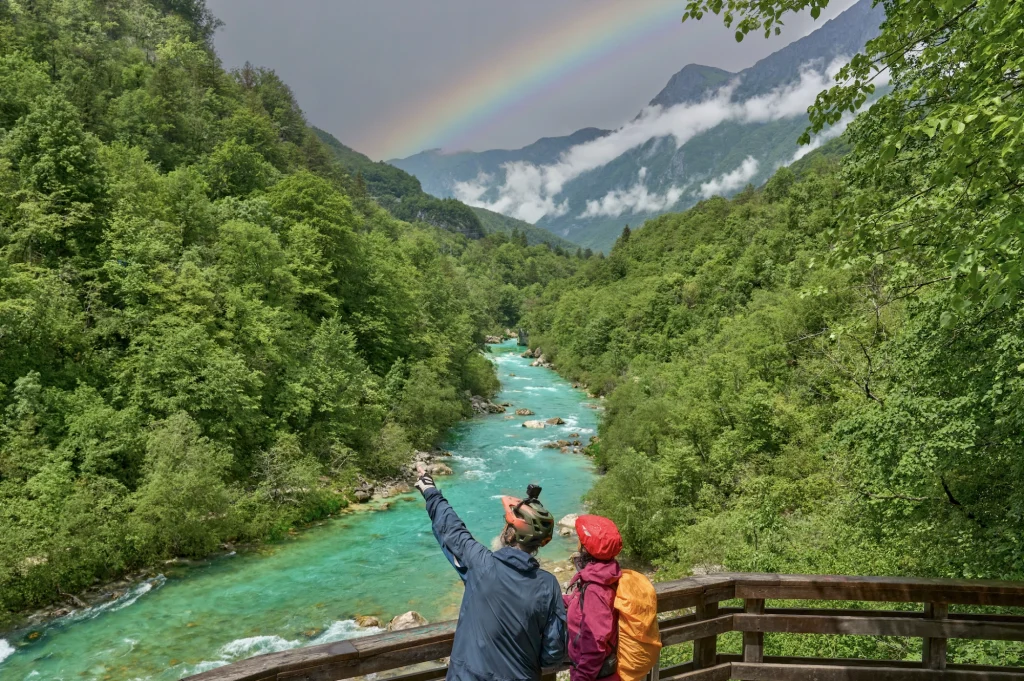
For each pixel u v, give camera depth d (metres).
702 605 4.34
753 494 22.08
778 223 84.88
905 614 4.70
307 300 47.22
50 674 16.83
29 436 24.05
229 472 28.80
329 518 30.36
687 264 96.94
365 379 41.16
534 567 2.94
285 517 28.75
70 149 33.94
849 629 4.57
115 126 59.62
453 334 65.94
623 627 3.01
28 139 34.25
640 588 3.10
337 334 40.84
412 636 3.13
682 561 21.48
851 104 7.39
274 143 94.75
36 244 31.53
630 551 27.16
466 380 64.38
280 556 25.58
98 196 35.22
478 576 2.88
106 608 20.59
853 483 16.81
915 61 7.12
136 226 35.09
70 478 23.75
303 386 36.00
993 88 5.62
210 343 31.27
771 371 33.59
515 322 168.12
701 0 7.26
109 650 18.08
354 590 22.53
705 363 43.28
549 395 71.00
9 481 22.28
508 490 34.94
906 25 6.45
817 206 78.19
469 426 52.22
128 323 30.55
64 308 28.77
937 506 12.59
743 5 7.09
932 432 10.73
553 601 2.87
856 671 4.62
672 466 27.48
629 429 38.47
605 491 29.02
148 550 23.86
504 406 62.25
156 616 20.20
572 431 50.78
